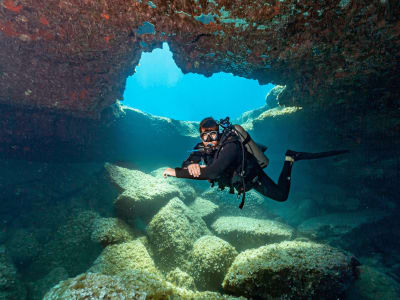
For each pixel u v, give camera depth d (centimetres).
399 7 298
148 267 463
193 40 416
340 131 705
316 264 359
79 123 778
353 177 821
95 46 446
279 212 875
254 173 269
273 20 340
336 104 589
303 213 818
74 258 570
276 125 880
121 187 734
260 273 351
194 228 627
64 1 340
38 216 720
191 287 444
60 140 777
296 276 347
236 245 638
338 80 472
